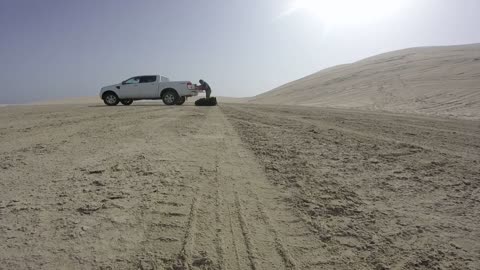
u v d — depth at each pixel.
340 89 42.81
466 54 48.34
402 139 9.05
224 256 2.94
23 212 3.68
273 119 13.79
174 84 22.78
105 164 5.64
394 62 54.91
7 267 2.68
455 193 4.70
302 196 4.43
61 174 5.04
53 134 8.65
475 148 7.97
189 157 6.33
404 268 2.84
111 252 2.94
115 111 16.56
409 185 4.99
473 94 24.27
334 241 3.27
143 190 4.44
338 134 9.70
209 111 17.23
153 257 2.88
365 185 4.94
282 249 3.09
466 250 3.15
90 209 3.80
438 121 14.56
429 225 3.66
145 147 7.12
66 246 3.01
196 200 4.17
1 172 5.08
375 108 24.88
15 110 17.62
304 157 6.61
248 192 4.52
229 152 6.88
